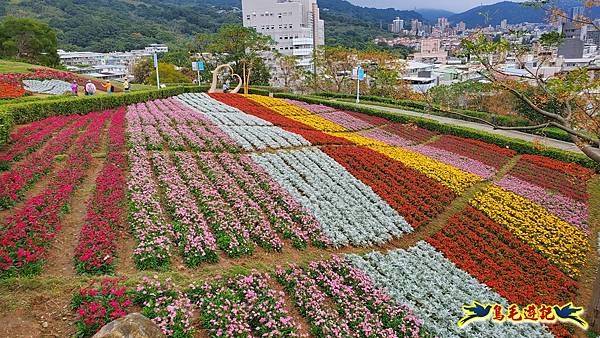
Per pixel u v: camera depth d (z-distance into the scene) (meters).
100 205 12.39
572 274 13.18
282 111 35.75
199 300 8.99
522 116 33.25
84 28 130.50
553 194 19.20
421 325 9.98
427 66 78.69
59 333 7.53
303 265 11.65
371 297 10.63
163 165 17.03
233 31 61.38
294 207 14.97
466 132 29.70
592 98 11.35
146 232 11.18
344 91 60.72
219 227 12.42
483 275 12.49
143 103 33.91
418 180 19.50
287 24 112.12
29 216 10.92
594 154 10.47
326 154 22.16
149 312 8.03
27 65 46.72
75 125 22.31
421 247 13.90
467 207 17.31
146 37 140.75
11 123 19.14
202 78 70.00
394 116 35.09
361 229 14.28
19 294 8.33
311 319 9.45
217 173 16.95
